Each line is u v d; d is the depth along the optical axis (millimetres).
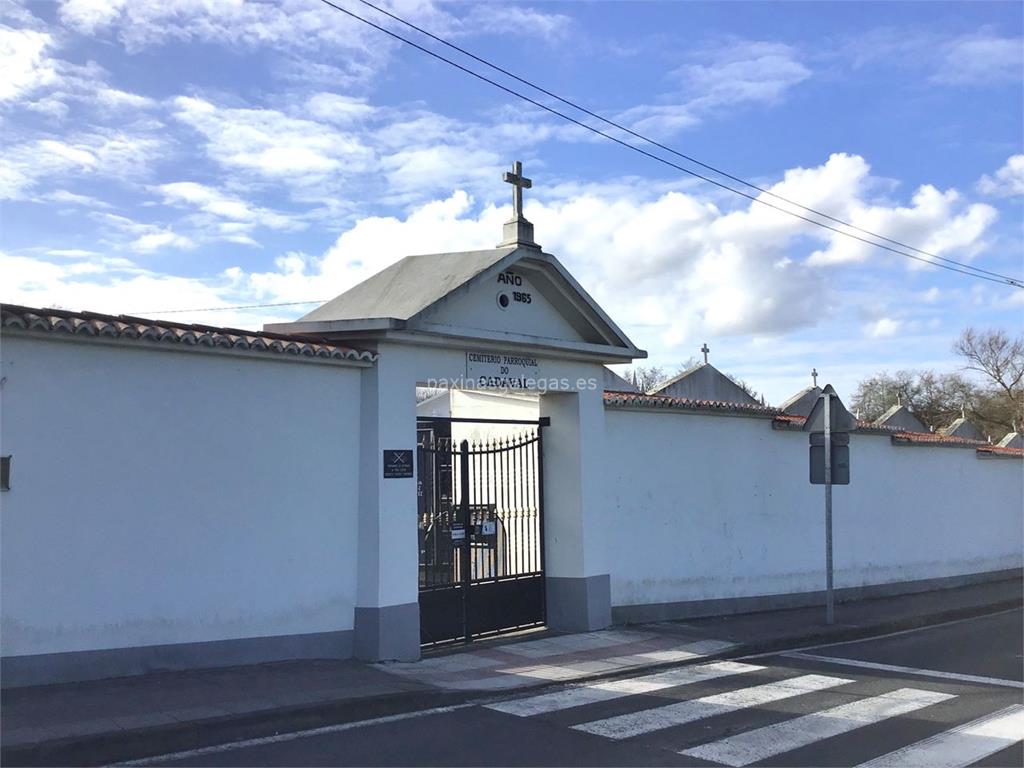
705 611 13734
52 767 5930
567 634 11609
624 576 12633
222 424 8547
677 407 13344
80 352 7617
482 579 11266
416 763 6344
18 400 7238
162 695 7324
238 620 8578
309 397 9281
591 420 12133
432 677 8977
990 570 20594
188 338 8117
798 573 15500
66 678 7418
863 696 8758
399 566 9734
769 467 15117
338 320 9500
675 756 6629
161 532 8062
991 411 64375
